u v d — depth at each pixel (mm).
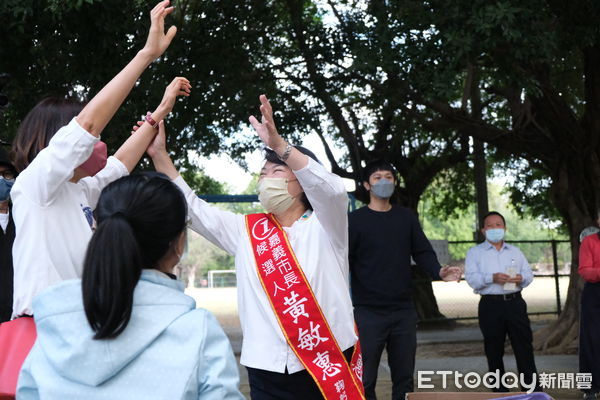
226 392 1792
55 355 1766
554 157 11711
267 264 3201
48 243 2326
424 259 5582
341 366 3127
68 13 7938
